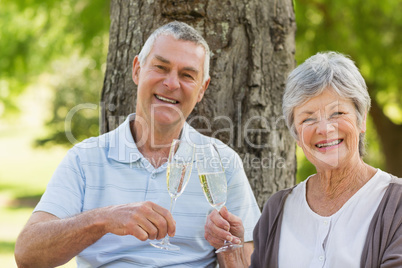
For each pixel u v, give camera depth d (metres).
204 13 3.00
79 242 2.27
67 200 2.53
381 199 2.11
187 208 2.62
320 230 2.18
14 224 12.27
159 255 2.54
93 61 8.05
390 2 7.25
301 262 2.18
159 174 2.63
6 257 8.72
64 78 10.98
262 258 2.35
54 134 13.67
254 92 3.07
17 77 9.38
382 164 9.76
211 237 2.45
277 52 3.12
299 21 7.65
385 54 7.71
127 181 2.62
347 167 2.17
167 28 2.71
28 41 8.64
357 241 2.08
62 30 8.09
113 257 2.52
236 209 2.71
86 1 7.59
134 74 2.90
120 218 2.14
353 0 7.23
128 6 3.14
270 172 3.12
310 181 2.34
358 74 2.18
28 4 7.70
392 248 1.99
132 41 3.12
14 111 12.30
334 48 7.65
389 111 9.73
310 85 2.16
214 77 3.03
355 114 2.18
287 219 2.32
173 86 2.65
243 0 3.04
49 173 23.64
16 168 25.12
